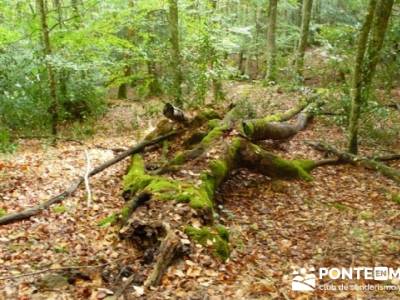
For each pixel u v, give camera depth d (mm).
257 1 25484
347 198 8711
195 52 15586
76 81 15953
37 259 6090
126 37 18391
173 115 9789
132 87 23828
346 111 12680
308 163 10109
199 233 6125
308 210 8125
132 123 15477
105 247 6398
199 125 10391
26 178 9211
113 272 5703
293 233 7184
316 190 9055
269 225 7449
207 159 8484
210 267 5715
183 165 8328
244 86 19031
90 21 14250
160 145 10242
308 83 19125
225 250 6090
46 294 5223
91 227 7129
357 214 7961
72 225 7188
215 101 14820
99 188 8797
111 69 16734
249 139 9594
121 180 9289
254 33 27266
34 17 13484
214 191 8039
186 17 16141
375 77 13969
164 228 6121
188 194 6922
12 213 7398
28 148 12352
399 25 13133
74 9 14398
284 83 17375
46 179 9227
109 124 16078
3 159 10562
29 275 5602
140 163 9273
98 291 5223
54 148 12234
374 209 8180
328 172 10062
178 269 5590
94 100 16688
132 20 15062
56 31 13781
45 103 13891
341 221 7645
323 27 20547
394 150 11656
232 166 8844
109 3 14516
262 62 24953
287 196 8719
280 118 12406
